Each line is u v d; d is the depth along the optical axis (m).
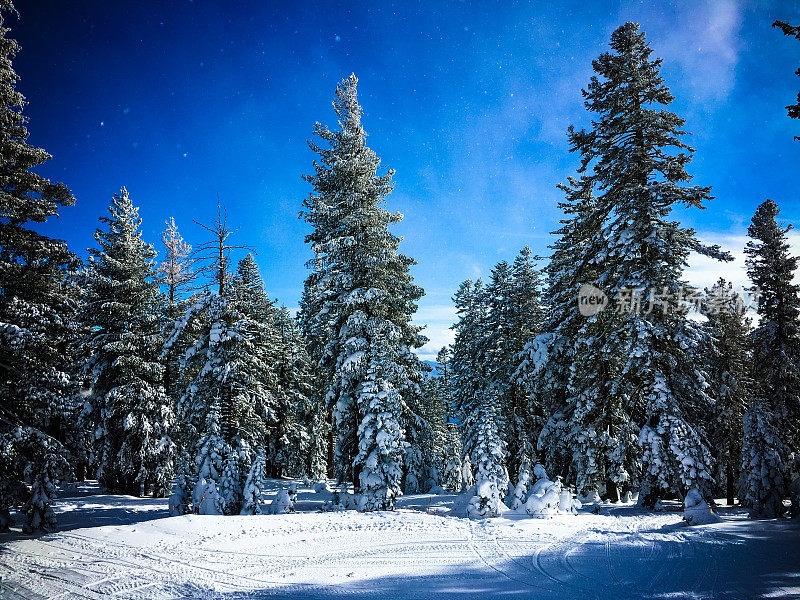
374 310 21.69
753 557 9.94
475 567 10.54
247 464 19.73
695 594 7.91
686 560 10.05
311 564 11.05
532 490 17.12
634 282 17.53
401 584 9.43
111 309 26.23
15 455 16.17
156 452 24.59
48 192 18.88
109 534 14.22
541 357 21.20
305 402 36.16
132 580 9.95
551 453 22.30
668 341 18.20
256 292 33.97
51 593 9.20
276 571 10.52
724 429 26.88
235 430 20.39
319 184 23.19
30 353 17.47
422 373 22.66
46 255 18.00
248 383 21.17
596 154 20.09
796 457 23.12
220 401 19.97
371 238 21.61
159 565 11.09
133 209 29.25
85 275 27.30
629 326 18.08
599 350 19.88
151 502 23.45
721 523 13.98
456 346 35.06
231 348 20.67
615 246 18.47
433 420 34.56
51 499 16.05
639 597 8.01
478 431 18.34
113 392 24.66
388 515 16.88
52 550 12.56
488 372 27.55
